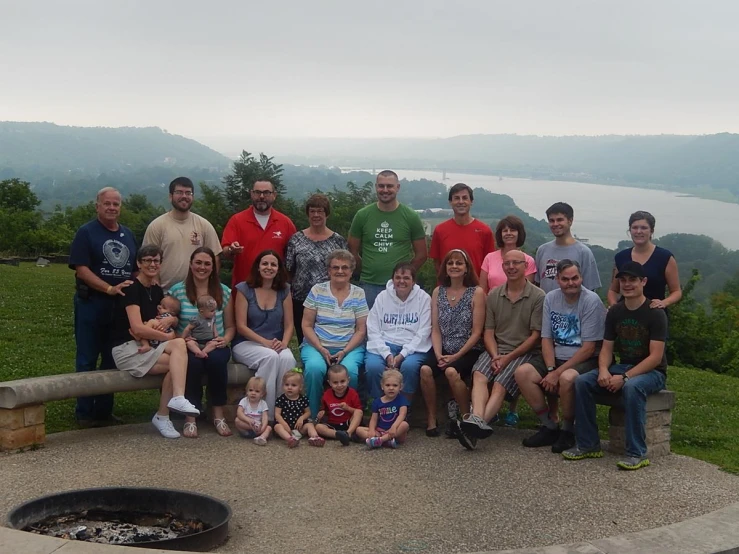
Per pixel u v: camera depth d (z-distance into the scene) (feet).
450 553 13.84
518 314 21.68
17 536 12.56
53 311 44.39
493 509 16.06
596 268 22.80
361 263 25.32
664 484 17.87
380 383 21.63
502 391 21.20
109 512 15.46
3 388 18.81
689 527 14.34
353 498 16.56
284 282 22.77
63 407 24.57
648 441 19.90
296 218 85.15
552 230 22.91
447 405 22.95
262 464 18.72
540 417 21.02
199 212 84.07
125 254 22.09
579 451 19.71
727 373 54.39
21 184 170.60
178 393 20.44
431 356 22.43
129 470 17.98
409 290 22.75
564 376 20.08
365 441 20.74
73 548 12.19
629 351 20.01
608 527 15.23
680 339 55.57
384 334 22.72
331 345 22.63
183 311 21.68
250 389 20.84
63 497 15.21
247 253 24.13
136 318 20.75
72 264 21.52
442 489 17.24
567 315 20.98
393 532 14.76
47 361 30.40
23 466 18.07
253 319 22.47
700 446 22.90
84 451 19.36
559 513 15.89
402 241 24.80
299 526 14.98
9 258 104.68
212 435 21.17
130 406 25.00
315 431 20.68
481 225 25.09
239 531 14.69
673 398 20.24
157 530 15.02
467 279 22.74
